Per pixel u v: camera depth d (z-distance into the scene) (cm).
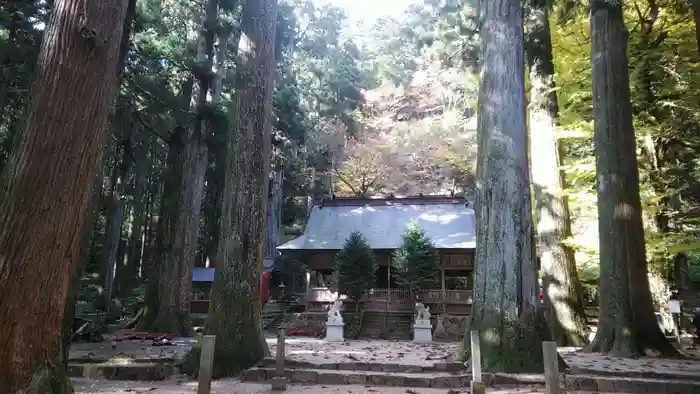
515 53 880
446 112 3672
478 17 966
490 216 818
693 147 1556
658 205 1377
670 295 1536
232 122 945
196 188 1653
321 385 706
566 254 1311
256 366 794
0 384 418
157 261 1627
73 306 629
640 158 1409
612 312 1019
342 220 2211
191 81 1912
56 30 482
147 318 1566
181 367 802
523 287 773
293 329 1783
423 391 655
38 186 448
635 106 1435
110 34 512
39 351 447
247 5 991
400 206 2272
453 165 3506
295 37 2339
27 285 438
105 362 818
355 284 1750
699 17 639
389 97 4234
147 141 2542
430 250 1850
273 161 3198
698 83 1380
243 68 960
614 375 723
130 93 1655
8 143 1513
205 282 2747
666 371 736
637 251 1025
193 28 1978
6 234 438
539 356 730
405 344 1316
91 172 493
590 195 1345
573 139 1558
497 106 858
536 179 1384
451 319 1633
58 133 462
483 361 738
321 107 3316
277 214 3203
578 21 1543
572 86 1575
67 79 473
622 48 1134
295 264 2891
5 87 1490
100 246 3017
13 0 1239
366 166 3628
